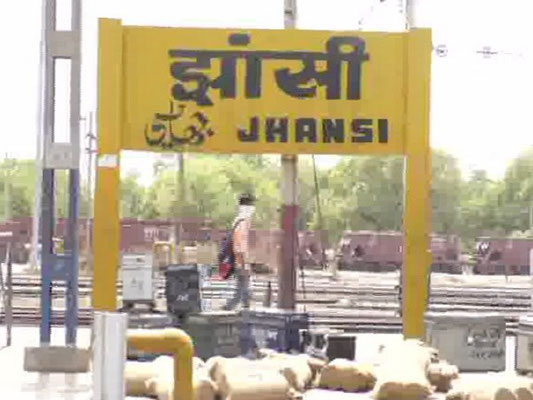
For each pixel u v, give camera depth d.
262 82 16.33
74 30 14.04
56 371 13.90
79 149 14.06
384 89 16.36
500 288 36.50
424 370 12.42
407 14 19.12
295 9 17.17
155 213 115.62
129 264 17.25
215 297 24.02
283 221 16.83
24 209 124.19
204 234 56.72
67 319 14.20
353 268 58.44
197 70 16.31
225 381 11.07
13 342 17.25
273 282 32.41
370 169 112.25
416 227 16.28
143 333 8.68
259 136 16.33
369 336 19.38
